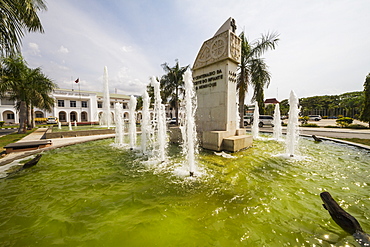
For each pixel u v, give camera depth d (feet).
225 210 7.41
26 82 41.98
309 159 15.46
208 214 7.14
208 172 12.30
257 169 12.82
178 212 7.33
